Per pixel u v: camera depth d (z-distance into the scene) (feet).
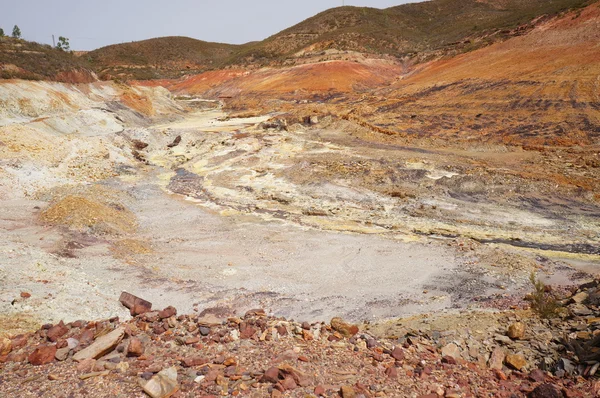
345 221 71.97
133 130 141.18
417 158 100.63
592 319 29.89
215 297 42.70
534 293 40.45
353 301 42.93
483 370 25.48
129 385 20.02
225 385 20.18
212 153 121.29
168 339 26.00
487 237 64.80
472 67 194.39
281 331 27.78
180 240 61.52
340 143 123.13
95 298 37.19
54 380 20.38
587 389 22.39
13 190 76.48
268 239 62.18
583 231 65.62
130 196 84.38
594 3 201.36
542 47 185.88
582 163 90.89
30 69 159.53
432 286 46.42
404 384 21.88
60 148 103.81
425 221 71.77
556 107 124.77
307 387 20.57
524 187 81.10
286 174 97.86
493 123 123.65
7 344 24.00
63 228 58.80
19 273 39.14
